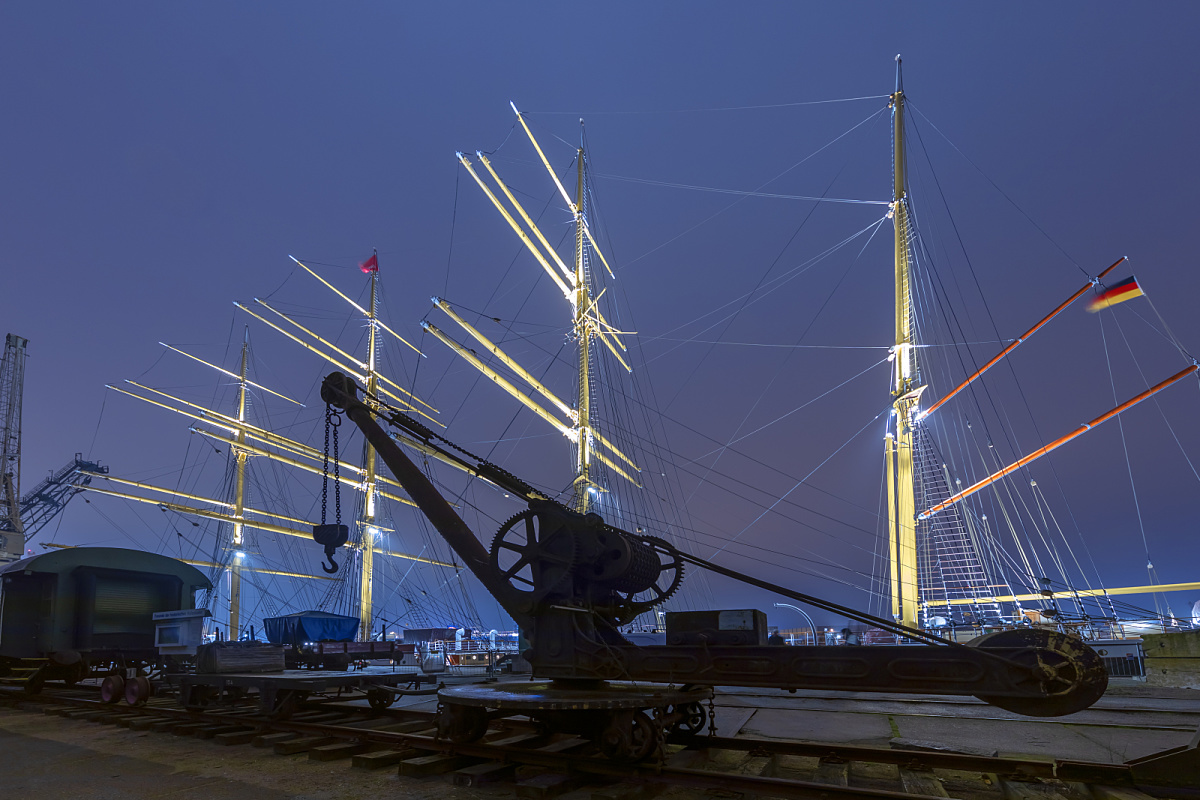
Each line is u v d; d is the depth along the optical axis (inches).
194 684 449.4
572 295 1717.5
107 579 653.3
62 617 613.0
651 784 246.8
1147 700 564.7
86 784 278.5
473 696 281.6
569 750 292.0
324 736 359.6
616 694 273.4
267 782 277.6
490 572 327.0
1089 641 829.8
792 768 279.4
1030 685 214.1
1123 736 361.1
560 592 301.6
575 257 1756.9
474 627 1998.0
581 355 1653.5
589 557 300.2
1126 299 1155.3
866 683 236.7
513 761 286.2
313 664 839.7
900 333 1318.9
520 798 246.5
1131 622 1061.8
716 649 265.0
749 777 242.2
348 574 2213.3
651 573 313.4
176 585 705.6
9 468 2076.8
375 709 428.8
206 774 294.2
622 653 283.9
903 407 1286.9
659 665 275.0
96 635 631.2
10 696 613.3
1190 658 681.6
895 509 1275.8
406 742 327.6
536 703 253.1
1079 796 234.5
